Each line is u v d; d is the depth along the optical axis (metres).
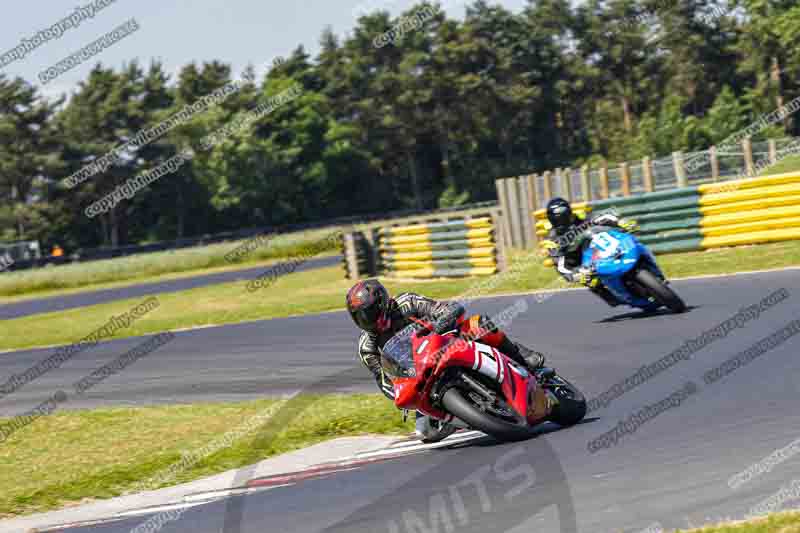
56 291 168.00
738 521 16.30
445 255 83.38
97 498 30.53
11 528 27.83
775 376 29.27
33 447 39.78
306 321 68.19
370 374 45.53
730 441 22.23
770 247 62.88
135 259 187.88
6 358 71.69
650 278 44.56
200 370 53.53
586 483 20.22
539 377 27.88
